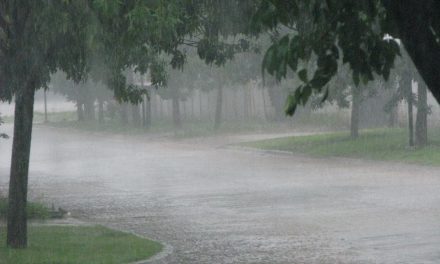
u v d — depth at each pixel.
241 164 43.81
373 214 23.70
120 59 17.25
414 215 23.14
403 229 20.73
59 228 22.44
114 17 15.16
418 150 41.97
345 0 6.39
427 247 18.00
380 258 16.92
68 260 16.67
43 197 31.78
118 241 19.78
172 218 24.83
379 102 62.84
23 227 18.38
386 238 19.48
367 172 36.72
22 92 17.64
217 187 33.19
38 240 19.77
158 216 25.41
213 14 17.05
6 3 16.45
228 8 16.81
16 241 18.30
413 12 5.37
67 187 35.41
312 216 23.91
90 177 39.62
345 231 20.83
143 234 21.72
